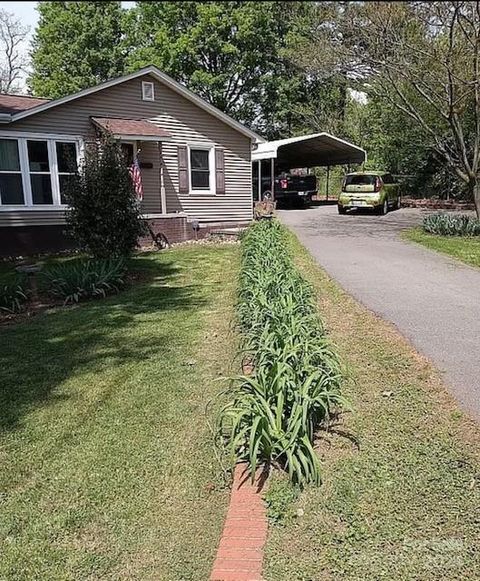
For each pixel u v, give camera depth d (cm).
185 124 1441
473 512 239
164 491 278
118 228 898
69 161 1020
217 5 2770
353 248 1092
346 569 212
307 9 1548
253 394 310
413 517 238
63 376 443
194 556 232
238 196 1581
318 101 3005
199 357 476
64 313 650
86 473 297
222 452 308
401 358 428
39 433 345
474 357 430
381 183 1869
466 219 1318
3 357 493
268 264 627
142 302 694
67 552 237
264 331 373
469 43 1134
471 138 1563
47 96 2866
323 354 344
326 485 264
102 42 2955
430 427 315
